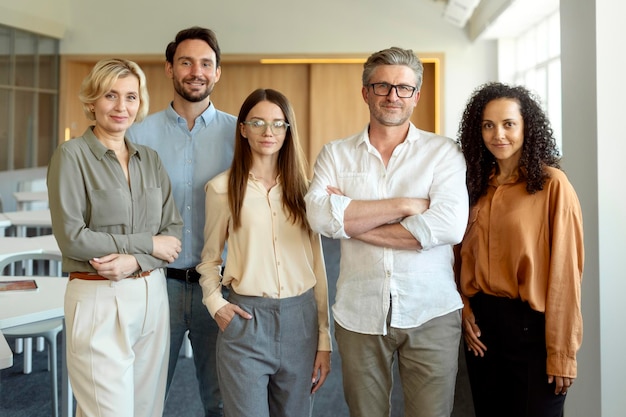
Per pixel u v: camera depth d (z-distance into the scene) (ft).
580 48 7.88
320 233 6.11
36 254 10.53
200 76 7.34
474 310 6.53
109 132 6.11
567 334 5.76
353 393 6.19
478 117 6.40
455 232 5.86
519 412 6.12
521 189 6.17
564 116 8.44
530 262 5.91
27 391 10.49
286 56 27.48
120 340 5.96
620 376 7.47
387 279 5.96
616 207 7.45
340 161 6.36
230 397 6.19
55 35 27.63
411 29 26.99
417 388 6.06
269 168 6.54
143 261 6.00
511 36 25.53
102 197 5.93
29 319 7.04
